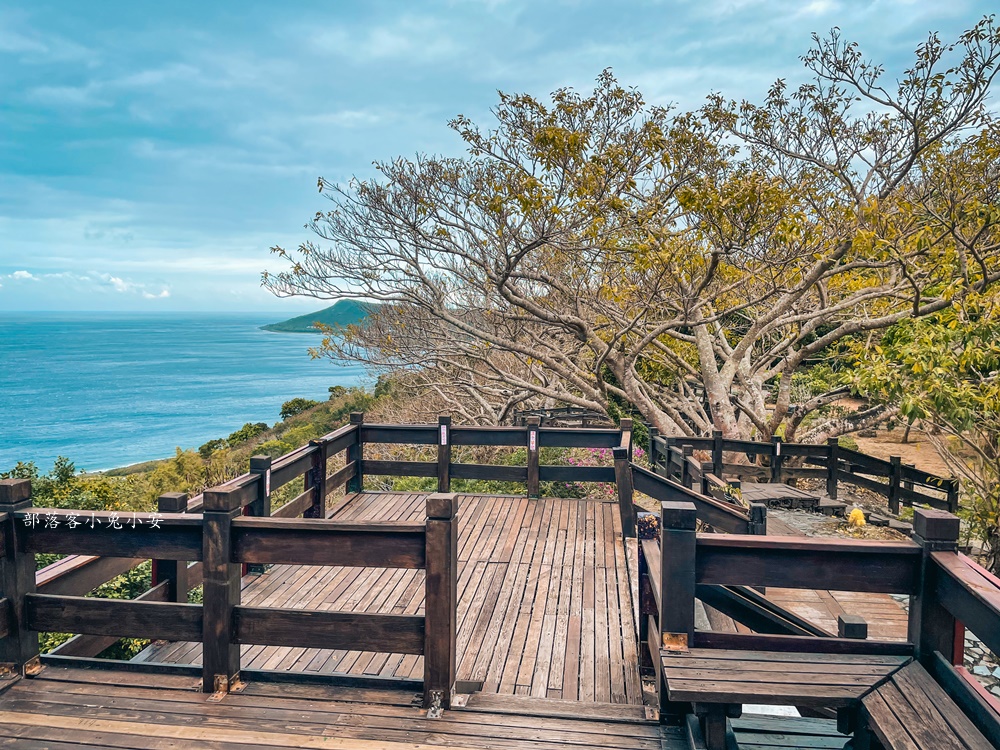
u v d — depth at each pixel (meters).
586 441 7.27
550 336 14.71
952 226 8.70
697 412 15.47
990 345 7.71
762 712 3.76
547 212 9.31
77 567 3.41
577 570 5.21
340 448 6.96
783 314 12.75
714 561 2.59
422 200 10.51
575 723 2.76
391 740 2.61
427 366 13.59
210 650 2.93
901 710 2.06
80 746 2.55
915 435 19.20
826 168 9.66
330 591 4.78
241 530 2.94
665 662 2.44
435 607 2.83
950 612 2.22
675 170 9.99
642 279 10.61
